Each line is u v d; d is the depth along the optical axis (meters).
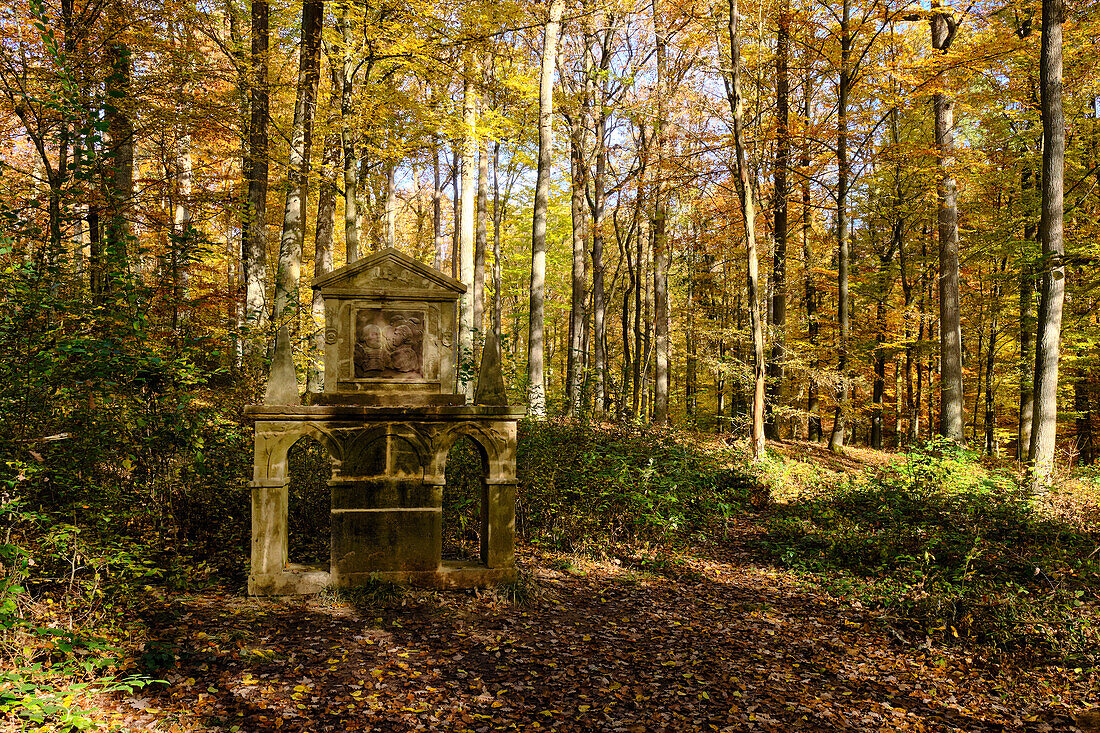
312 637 5.09
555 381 35.38
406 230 36.97
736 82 14.62
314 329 10.48
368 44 11.60
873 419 23.70
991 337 23.70
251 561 5.84
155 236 9.90
